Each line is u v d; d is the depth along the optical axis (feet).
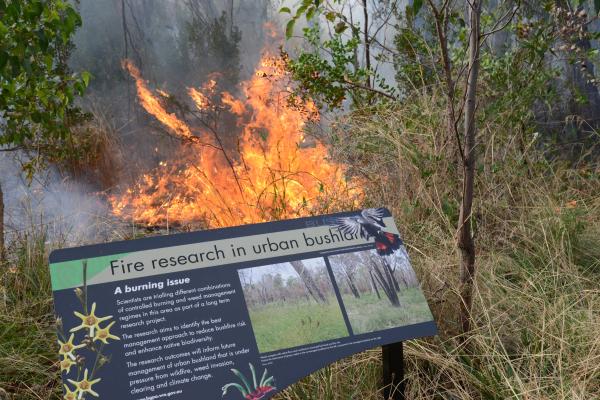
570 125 22.43
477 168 15.15
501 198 15.90
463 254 11.16
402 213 14.39
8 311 12.34
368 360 10.25
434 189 14.43
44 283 13.21
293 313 8.71
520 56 18.83
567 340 10.42
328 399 9.61
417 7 10.52
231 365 8.14
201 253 8.71
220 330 8.30
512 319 11.70
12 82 14.64
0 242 14.79
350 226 9.61
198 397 7.88
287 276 8.90
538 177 17.15
